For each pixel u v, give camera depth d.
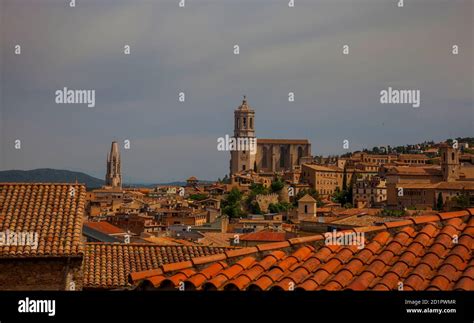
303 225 128.25
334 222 116.00
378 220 110.50
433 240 19.62
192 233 126.69
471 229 19.97
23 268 36.22
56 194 43.25
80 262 36.97
